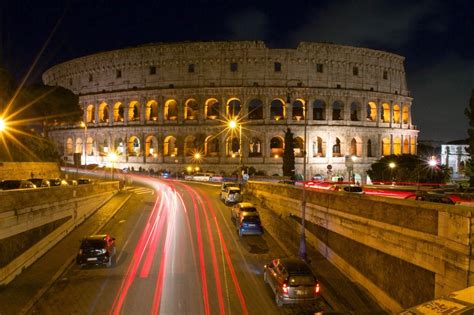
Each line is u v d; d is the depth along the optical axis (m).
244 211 43.31
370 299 27.19
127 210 54.41
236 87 102.19
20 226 30.61
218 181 92.00
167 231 43.47
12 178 60.25
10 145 72.81
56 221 38.72
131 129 109.75
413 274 23.70
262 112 105.31
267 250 37.38
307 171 102.25
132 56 109.88
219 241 39.88
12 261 29.27
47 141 82.06
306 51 104.19
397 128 112.56
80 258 31.20
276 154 106.31
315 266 33.44
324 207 35.72
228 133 102.88
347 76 106.88
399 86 115.25
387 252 25.89
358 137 107.19
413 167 88.50
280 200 49.44
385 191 57.53
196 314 24.09
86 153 112.69
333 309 25.56
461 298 13.91
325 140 104.38
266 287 28.52
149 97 108.06
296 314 24.45
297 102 107.75
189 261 33.97
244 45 103.06
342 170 104.88
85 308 24.86
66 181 59.84
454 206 20.94
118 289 27.88
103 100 114.19
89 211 49.84
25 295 26.61
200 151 104.19
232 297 26.70
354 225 30.12
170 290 27.73
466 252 19.77
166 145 108.81
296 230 43.28
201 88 103.31
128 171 105.75
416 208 23.56
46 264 32.78
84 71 118.25
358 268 29.91
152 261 33.91
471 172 56.50
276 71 103.88
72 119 96.62
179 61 105.69
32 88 87.88
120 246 38.22
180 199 63.28
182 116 105.56
